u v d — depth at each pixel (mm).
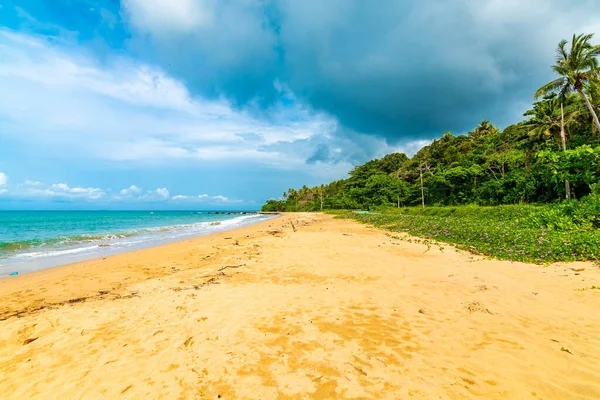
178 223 36875
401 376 3098
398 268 7871
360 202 67438
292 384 3004
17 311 5180
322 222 29875
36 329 4297
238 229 24391
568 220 11961
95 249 13586
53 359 3506
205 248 12367
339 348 3721
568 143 28359
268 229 22609
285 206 105250
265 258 9781
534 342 3713
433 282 6461
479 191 40531
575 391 2768
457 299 5344
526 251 8781
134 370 3273
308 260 9250
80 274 8164
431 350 3627
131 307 5207
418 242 12430
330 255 10000
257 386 2979
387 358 3465
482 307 4902
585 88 22844
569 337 3801
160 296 5832
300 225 26500
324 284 6586
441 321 4449
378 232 17391
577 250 8023
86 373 3219
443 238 12547
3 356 3580
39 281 7469
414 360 3408
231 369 3279
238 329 4281
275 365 3355
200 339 3977
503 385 2904
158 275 7844
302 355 3561
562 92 23797
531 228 12586
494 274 6914
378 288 6188
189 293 5988
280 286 6477
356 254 10062
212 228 27203
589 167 14961
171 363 3406
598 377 2951
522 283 6117
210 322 4527
